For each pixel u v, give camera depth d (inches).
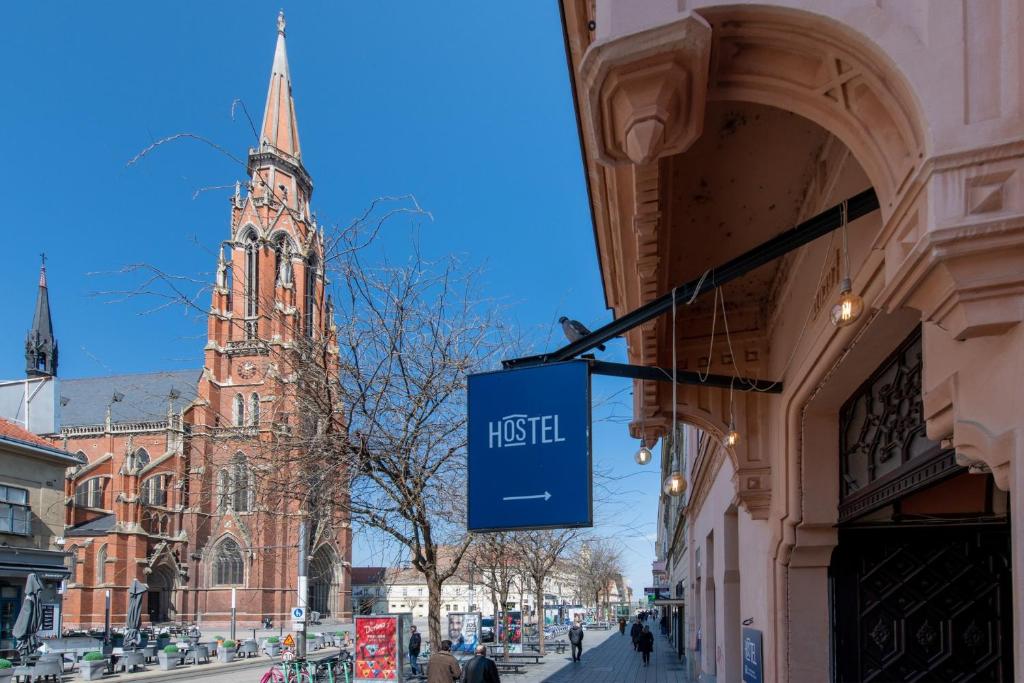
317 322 458.3
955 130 108.7
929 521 263.1
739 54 130.1
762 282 296.7
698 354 325.1
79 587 2034.9
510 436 192.2
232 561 2255.2
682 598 1309.1
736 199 222.2
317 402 441.4
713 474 627.2
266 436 468.1
